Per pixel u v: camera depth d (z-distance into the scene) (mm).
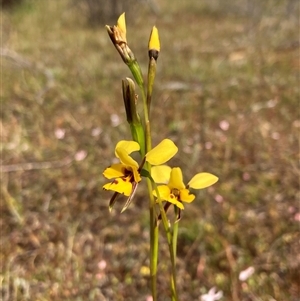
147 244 339
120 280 313
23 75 667
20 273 316
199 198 378
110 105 581
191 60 762
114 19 1181
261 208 374
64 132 508
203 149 467
